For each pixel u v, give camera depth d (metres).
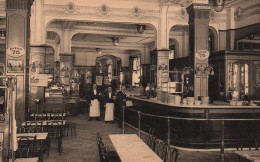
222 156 6.81
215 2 7.55
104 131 10.99
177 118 7.88
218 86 13.13
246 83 12.75
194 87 10.26
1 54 23.95
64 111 11.75
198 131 8.00
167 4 13.32
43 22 12.85
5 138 4.50
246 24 13.34
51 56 27.66
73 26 17.41
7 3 9.41
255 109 8.16
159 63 13.91
